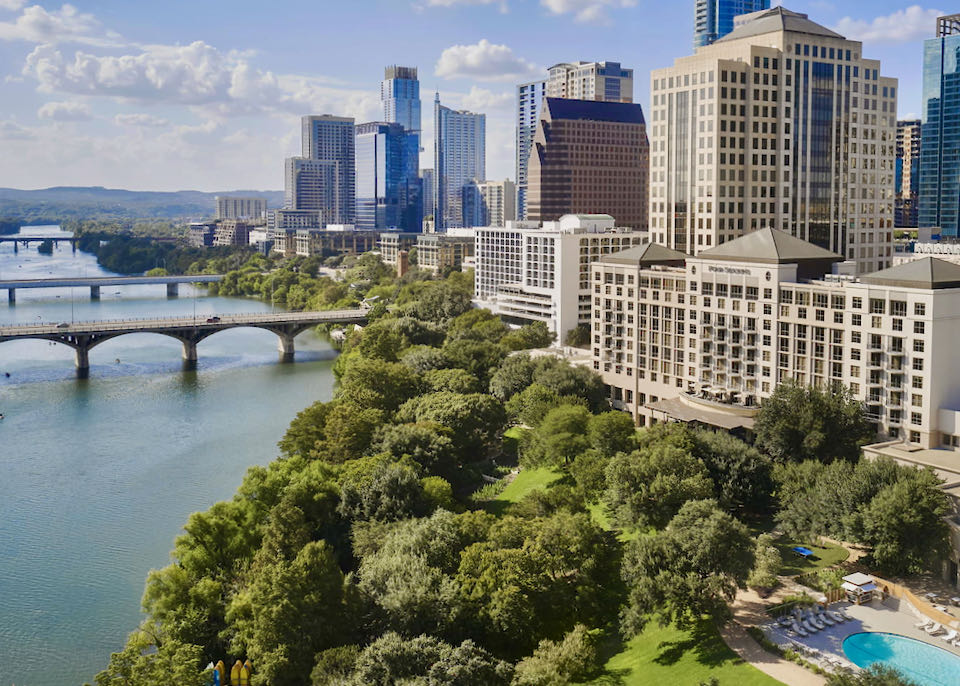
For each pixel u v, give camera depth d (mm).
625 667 133750
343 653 126312
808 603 141875
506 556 145375
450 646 126188
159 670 123938
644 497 165250
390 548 154375
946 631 133500
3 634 156625
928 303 186500
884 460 167000
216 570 163000
